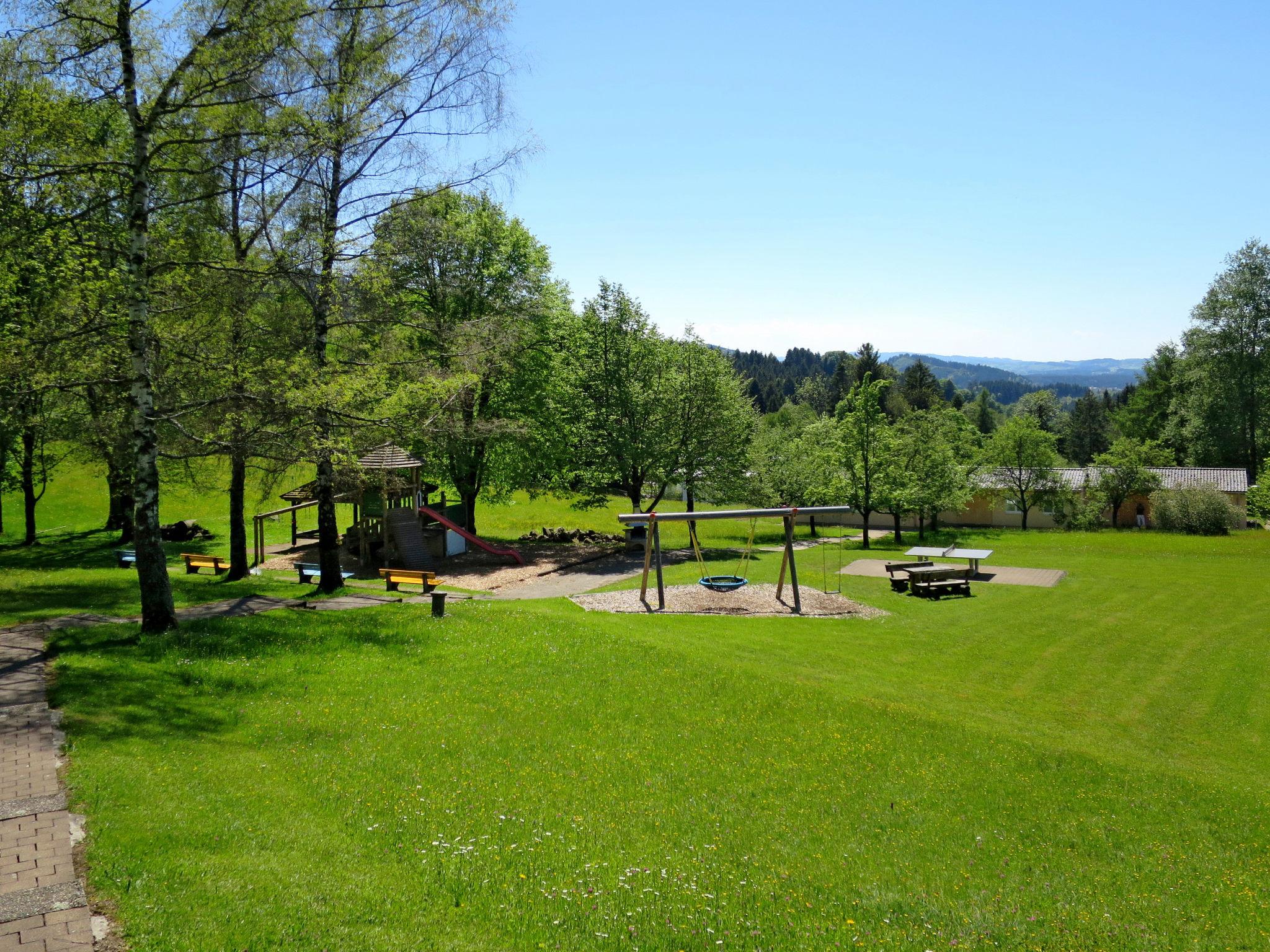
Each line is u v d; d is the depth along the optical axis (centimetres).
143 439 1655
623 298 4550
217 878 772
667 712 1586
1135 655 2372
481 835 996
